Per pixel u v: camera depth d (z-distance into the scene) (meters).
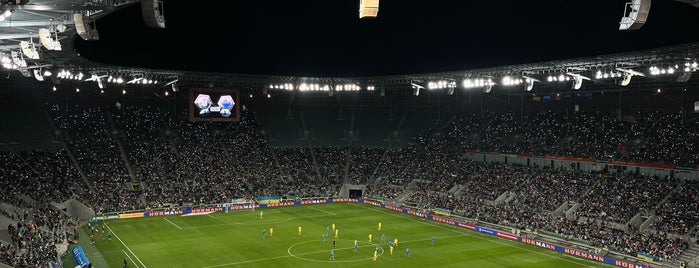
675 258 53.81
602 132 84.00
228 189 90.00
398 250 59.94
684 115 78.62
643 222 63.09
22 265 43.00
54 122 91.06
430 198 86.19
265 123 112.62
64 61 68.00
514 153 90.31
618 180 72.94
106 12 35.44
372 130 115.00
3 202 62.59
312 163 104.12
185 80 96.31
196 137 101.06
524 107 101.50
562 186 76.12
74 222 69.75
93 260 53.59
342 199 97.31
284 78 97.44
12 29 40.19
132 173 86.75
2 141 82.56
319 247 60.50
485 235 69.31
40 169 78.31
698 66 56.94
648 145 76.44
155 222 74.56
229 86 101.44
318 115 118.50
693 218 59.53
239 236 65.94
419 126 113.25
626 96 86.50
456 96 112.19
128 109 101.44
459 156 98.31
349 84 98.00
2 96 89.06
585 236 61.78
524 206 74.38
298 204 93.31
